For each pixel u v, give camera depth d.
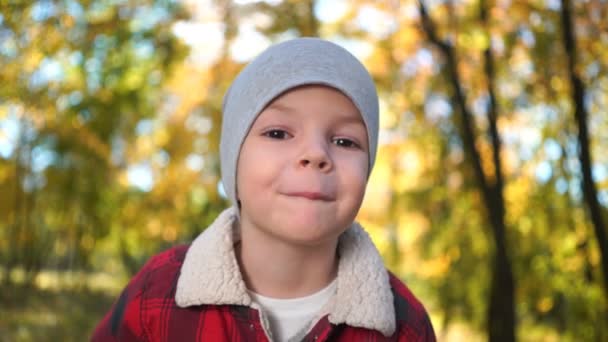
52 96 9.59
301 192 1.20
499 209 8.28
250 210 1.27
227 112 1.39
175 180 13.61
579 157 6.96
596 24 7.25
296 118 1.24
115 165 12.71
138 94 10.75
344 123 1.26
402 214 12.74
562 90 8.34
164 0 8.86
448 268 12.15
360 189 1.24
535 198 9.80
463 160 10.51
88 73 9.38
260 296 1.42
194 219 14.95
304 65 1.25
